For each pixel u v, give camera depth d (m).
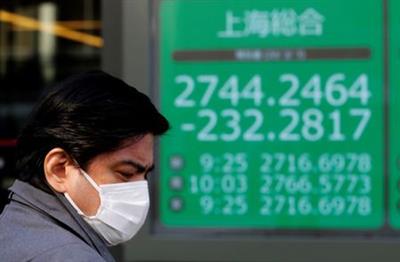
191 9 4.13
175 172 4.14
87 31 4.44
